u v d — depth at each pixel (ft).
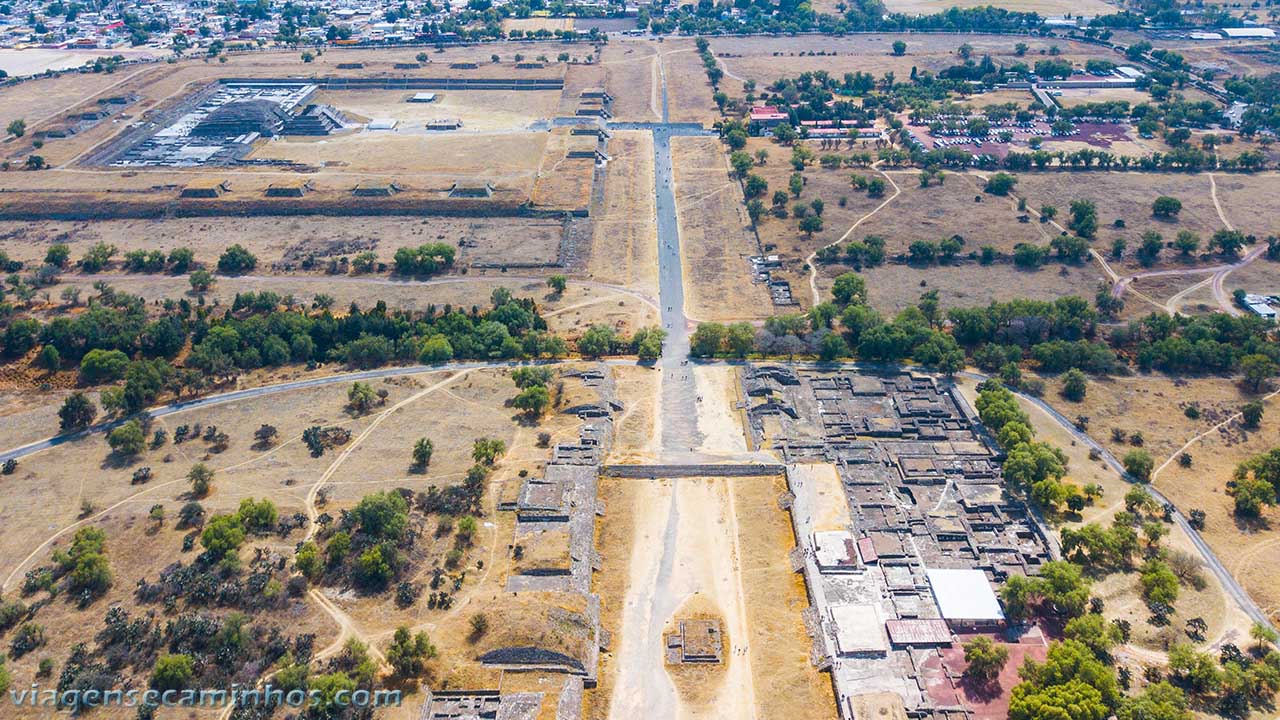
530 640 590.96
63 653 573.74
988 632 615.57
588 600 638.94
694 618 635.25
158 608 607.37
